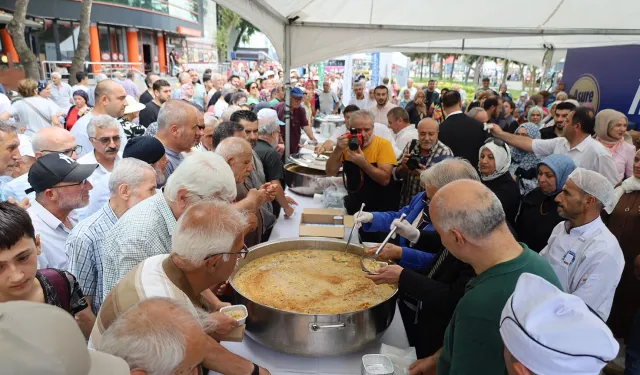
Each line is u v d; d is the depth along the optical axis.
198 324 0.82
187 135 2.27
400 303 1.93
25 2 8.84
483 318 1.02
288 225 2.59
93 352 0.65
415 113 7.01
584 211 1.80
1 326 0.53
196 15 28.23
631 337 2.21
